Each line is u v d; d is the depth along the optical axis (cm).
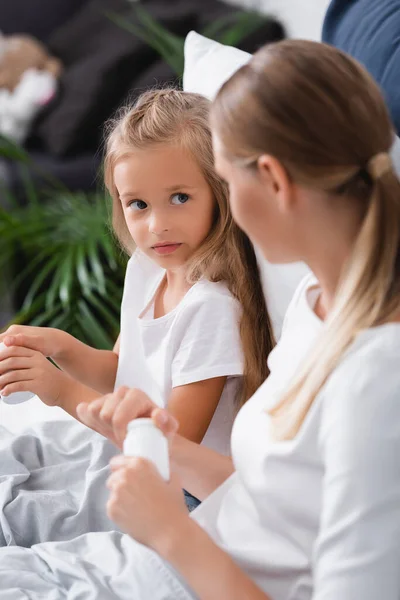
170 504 103
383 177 98
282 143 98
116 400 113
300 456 105
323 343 102
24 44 467
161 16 429
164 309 164
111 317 257
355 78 99
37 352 150
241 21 371
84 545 135
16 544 145
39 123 437
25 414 184
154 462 104
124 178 147
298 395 104
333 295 108
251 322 149
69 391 148
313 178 98
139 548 125
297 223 103
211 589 102
